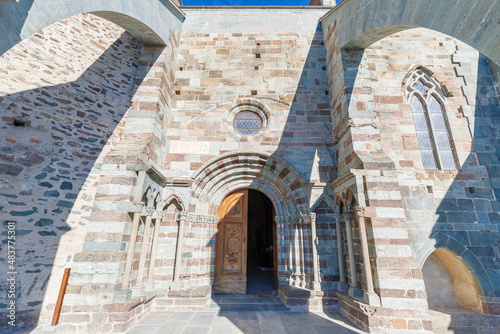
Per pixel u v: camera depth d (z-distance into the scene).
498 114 6.59
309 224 6.27
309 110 7.28
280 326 4.58
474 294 5.58
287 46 7.98
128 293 4.35
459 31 2.95
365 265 4.78
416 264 4.61
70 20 6.08
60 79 5.59
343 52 6.51
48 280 4.63
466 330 5.08
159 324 4.57
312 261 5.96
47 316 4.49
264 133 7.03
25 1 2.80
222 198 6.93
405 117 6.57
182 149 6.74
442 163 6.35
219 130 7.01
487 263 5.42
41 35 5.52
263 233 15.00
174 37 7.44
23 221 4.53
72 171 5.34
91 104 5.98
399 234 4.80
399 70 7.00
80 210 5.27
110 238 4.43
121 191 4.70
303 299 5.54
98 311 4.05
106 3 4.50
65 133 5.41
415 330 4.23
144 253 5.09
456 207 5.82
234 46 7.93
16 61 5.05
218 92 7.38
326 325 4.65
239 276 6.78
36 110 5.10
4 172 4.49
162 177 5.91
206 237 6.46
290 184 6.75
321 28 8.24
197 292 5.52
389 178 5.13
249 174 6.97
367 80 6.23
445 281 6.16
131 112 5.82
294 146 6.92
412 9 4.01
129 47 7.14
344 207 5.79
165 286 5.67
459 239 5.59
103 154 5.89
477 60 7.09
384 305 4.41
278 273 6.42
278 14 8.38
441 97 6.83
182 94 7.29
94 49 6.35
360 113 5.90
